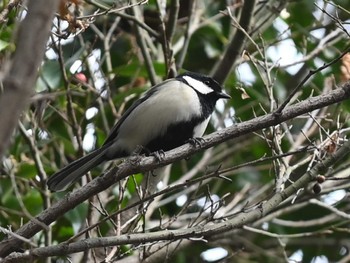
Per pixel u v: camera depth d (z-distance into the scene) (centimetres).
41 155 1130
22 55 312
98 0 1116
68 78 994
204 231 729
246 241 1244
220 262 1068
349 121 1073
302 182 809
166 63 1066
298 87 704
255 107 1246
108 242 659
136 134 910
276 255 1298
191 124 922
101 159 909
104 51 1154
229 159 1297
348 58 911
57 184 841
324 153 842
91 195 700
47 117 1063
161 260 954
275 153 845
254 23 1148
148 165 726
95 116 1161
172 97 913
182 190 1250
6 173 1050
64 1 679
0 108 306
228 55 1080
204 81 970
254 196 1163
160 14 1076
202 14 1321
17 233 683
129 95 1151
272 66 960
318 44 1243
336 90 734
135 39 1176
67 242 644
